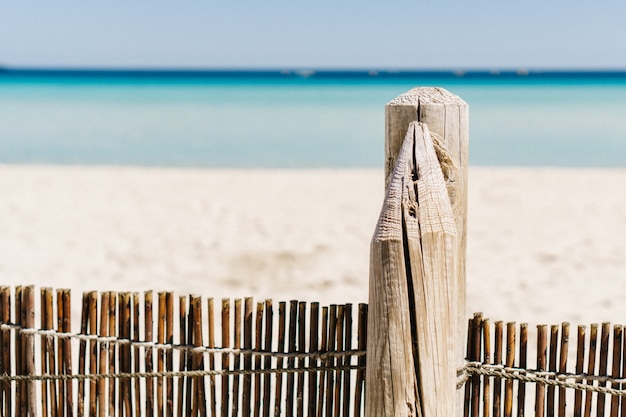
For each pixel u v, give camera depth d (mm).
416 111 2766
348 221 11352
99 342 3443
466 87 75562
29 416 3549
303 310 3250
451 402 2609
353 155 22234
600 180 15500
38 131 29188
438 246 2566
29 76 111000
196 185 15164
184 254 9227
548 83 87625
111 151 23094
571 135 27281
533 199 13156
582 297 7340
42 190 14258
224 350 3328
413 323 2568
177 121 33906
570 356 5539
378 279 2594
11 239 9992
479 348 3141
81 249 9469
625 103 45625
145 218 11609
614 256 9023
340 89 69125
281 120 34438
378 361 2605
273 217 11672
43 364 3518
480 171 17281
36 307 6641
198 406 3389
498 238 10078
